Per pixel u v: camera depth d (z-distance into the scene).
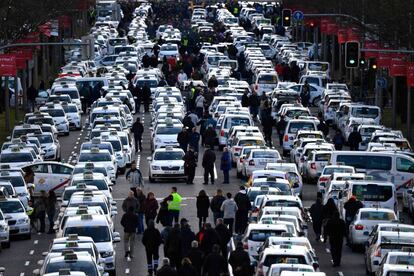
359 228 112.12
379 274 88.31
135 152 178.62
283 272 79.81
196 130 186.38
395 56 192.88
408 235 100.19
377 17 199.00
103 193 120.06
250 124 177.62
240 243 92.25
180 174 153.25
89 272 86.44
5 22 199.50
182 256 98.56
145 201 117.62
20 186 134.25
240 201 113.38
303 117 177.00
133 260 110.31
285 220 104.12
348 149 177.88
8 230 117.69
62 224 105.75
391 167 140.75
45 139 167.00
